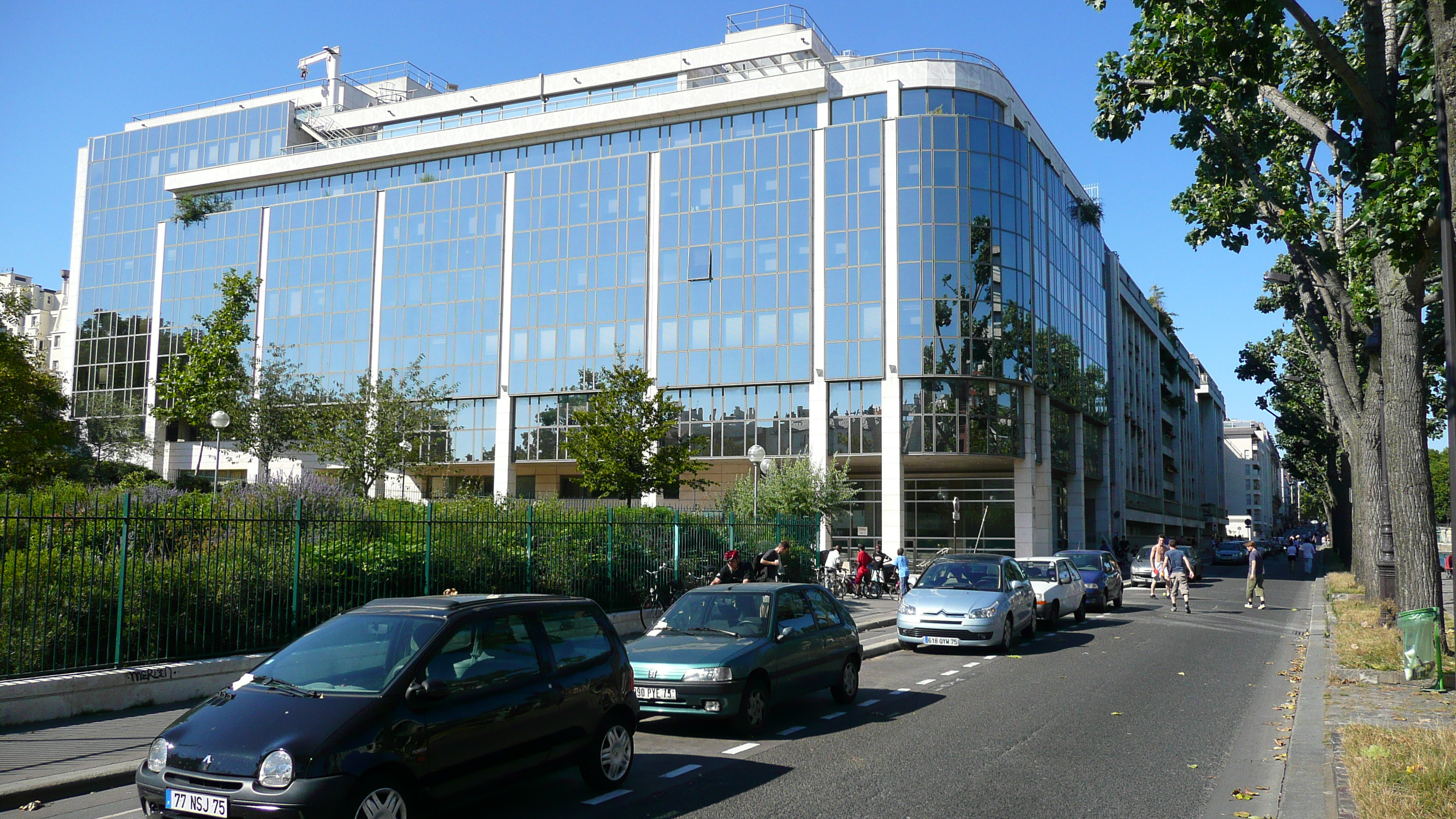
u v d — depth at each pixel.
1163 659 15.69
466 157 52.06
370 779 5.59
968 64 44.28
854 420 42.31
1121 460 63.34
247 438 39.66
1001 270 42.25
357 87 62.62
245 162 55.91
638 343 45.88
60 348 88.94
